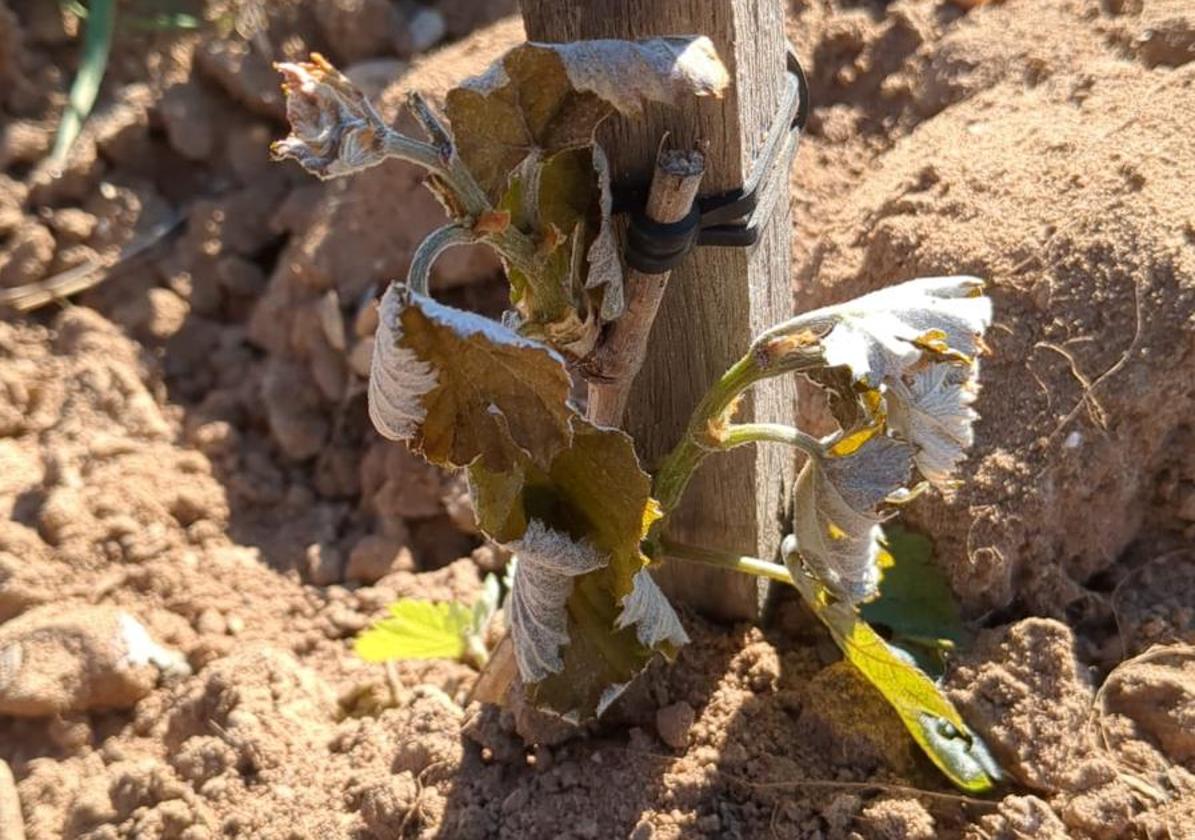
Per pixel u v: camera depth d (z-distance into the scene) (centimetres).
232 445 44
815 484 26
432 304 21
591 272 24
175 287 49
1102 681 31
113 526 40
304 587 41
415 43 53
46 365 46
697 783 30
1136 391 32
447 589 40
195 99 52
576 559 25
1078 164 35
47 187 50
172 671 37
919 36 44
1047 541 32
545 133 22
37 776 35
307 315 45
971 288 25
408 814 31
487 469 22
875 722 31
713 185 26
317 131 20
